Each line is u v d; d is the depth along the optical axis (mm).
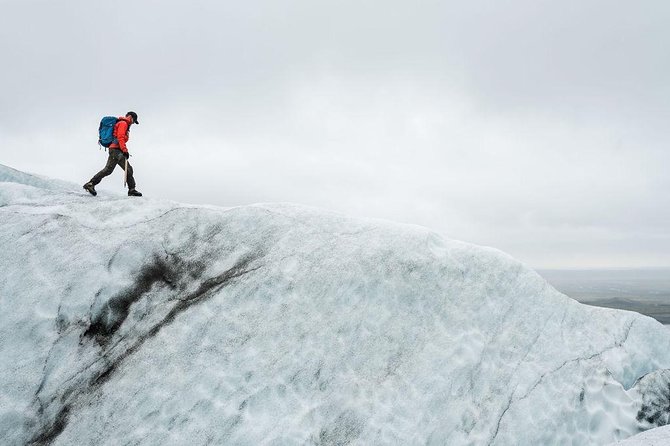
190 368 7090
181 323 7602
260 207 9781
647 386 8406
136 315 7797
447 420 7258
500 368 8070
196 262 8672
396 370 7641
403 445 6812
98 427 6453
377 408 7125
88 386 6879
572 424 7680
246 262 8633
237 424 6578
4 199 10359
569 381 8141
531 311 8953
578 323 9164
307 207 9984
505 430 7348
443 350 8000
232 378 7043
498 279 9109
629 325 9422
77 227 8734
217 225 9320
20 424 6480
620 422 7836
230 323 7668
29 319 7398
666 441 6672
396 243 9031
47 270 7980
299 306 8000
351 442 6707
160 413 6598
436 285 8703
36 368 6988
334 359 7527
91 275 8000
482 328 8461
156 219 9242
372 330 7992
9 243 8227
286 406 6891
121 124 9852
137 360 7145
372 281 8445
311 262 8586
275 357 7367
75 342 7352
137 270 8344
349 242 9023
